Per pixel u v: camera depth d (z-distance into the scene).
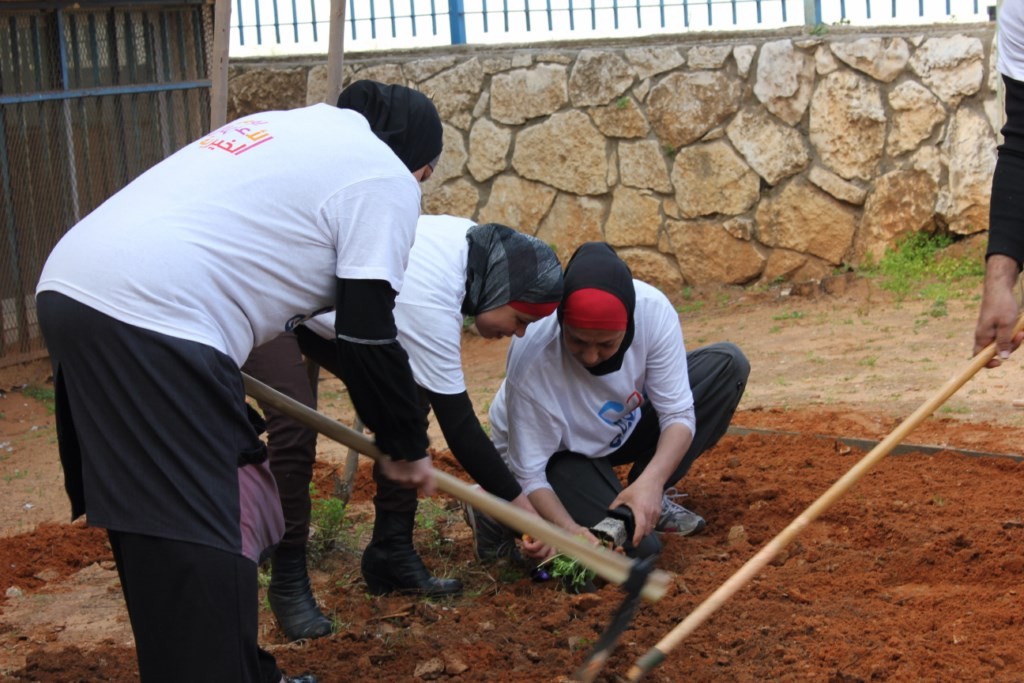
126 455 2.62
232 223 2.71
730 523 4.72
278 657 3.69
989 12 8.91
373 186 2.80
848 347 7.48
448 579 4.22
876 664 3.35
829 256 9.23
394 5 10.49
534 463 4.12
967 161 8.76
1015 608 3.69
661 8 9.78
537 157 9.92
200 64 9.31
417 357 3.52
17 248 8.11
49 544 4.91
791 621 3.71
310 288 2.81
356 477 5.72
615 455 4.65
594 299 3.71
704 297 9.47
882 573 4.10
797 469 5.32
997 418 5.86
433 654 3.63
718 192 9.44
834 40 8.98
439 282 3.51
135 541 2.64
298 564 3.91
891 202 9.02
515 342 4.13
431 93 10.16
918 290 8.55
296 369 3.86
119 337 2.59
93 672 3.61
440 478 2.99
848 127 9.02
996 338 3.49
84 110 8.47
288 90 10.57
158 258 2.63
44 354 8.34
